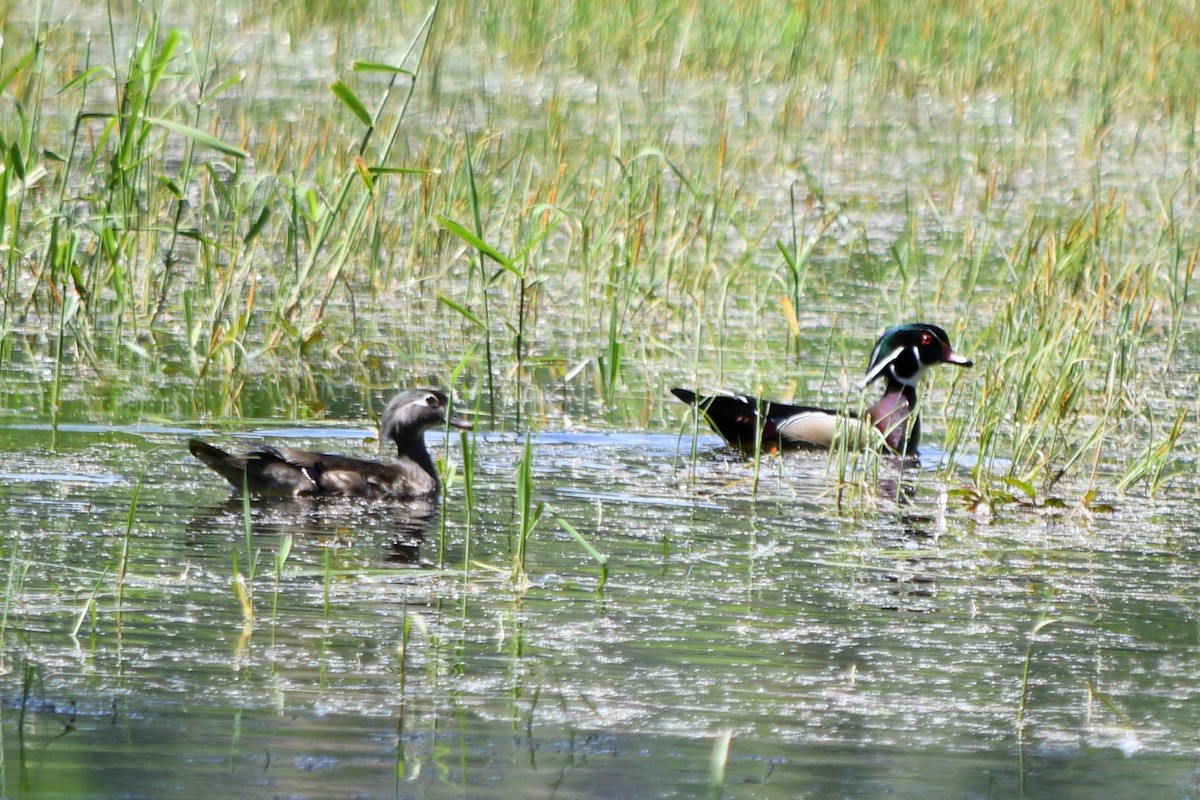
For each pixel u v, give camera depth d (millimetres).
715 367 18281
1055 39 36844
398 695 8273
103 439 14219
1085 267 20375
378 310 20031
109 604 9555
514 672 8695
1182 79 34562
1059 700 8625
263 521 11781
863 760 7688
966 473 14766
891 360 16000
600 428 15883
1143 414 16578
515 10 36781
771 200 26406
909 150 30672
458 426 13328
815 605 10195
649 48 35562
